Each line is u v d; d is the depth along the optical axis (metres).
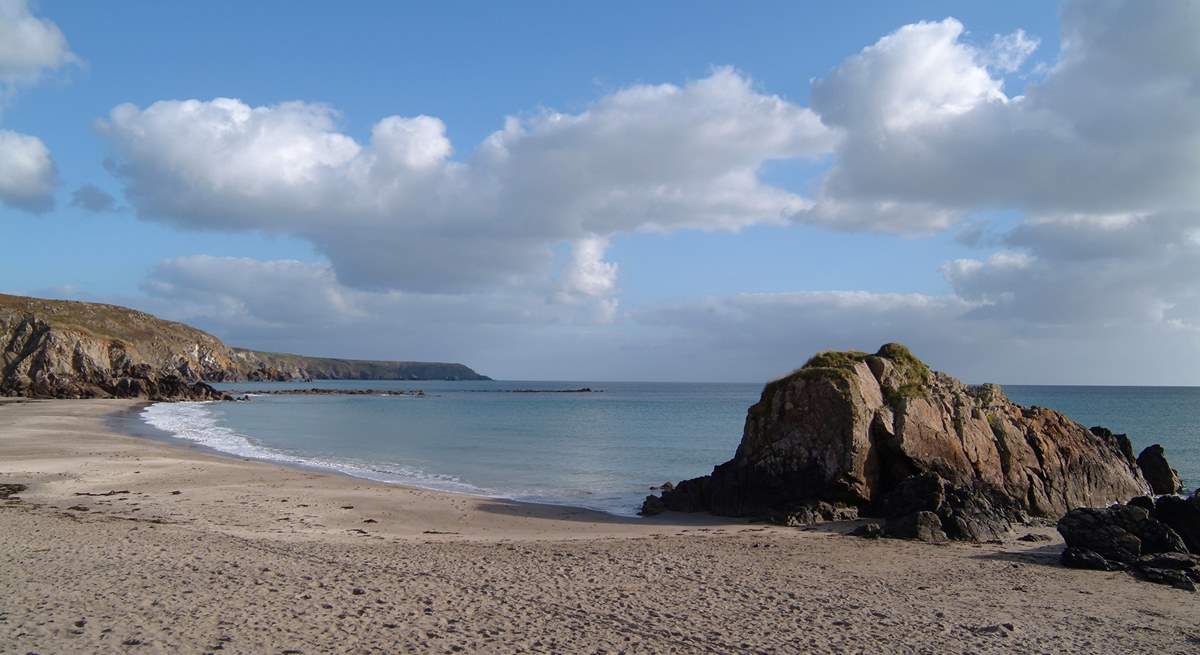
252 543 17.66
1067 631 12.51
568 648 10.53
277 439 56.78
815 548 19.69
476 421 84.88
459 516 25.09
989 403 29.81
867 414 26.70
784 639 11.41
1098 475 29.44
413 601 12.63
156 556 15.27
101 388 111.44
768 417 27.80
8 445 40.94
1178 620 13.41
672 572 16.14
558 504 29.75
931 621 12.79
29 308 150.25
